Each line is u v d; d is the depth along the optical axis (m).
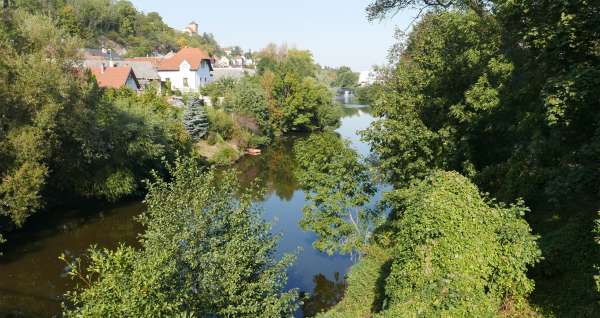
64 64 26.41
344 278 21.06
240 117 56.16
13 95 22.75
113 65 69.38
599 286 8.20
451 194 10.49
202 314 10.84
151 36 138.88
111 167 30.75
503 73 14.29
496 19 15.59
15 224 24.42
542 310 9.73
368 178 20.98
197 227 11.67
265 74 74.00
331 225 21.84
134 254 10.66
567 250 10.98
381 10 22.31
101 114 29.66
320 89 76.44
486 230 10.13
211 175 13.00
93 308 8.39
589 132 10.67
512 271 9.81
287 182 39.81
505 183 15.53
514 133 15.02
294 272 21.80
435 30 18.97
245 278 12.34
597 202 12.13
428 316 9.10
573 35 10.71
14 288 19.53
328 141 21.75
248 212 13.39
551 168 13.64
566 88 9.85
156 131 34.91
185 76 76.62
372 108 20.44
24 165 22.39
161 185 12.70
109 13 124.38
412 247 10.30
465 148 16.48
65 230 26.41
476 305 9.20
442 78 17.41
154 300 8.97
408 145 17.83
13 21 24.88
